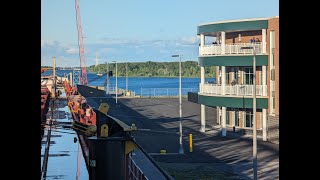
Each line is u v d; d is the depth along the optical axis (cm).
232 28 4191
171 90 11794
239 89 4206
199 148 3616
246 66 4338
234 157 3216
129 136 848
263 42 4081
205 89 4544
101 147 826
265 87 4066
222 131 4328
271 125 3959
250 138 4150
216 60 4309
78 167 1711
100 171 826
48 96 3791
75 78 12369
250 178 2528
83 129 1028
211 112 6931
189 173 2634
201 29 4481
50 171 1675
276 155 3278
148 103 8406
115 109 6969
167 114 6525
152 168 2459
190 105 8156
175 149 3531
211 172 2683
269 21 4022
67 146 2091
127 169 855
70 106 3469
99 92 8988
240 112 4522
